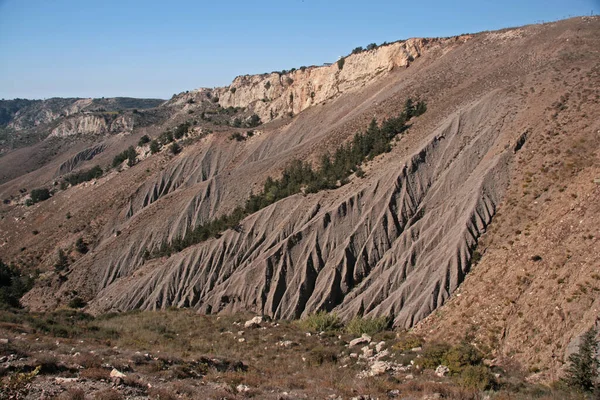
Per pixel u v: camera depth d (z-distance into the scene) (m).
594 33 77.25
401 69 110.75
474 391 25.06
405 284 45.94
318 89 135.50
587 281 31.72
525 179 48.00
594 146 45.56
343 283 52.09
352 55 127.50
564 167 45.66
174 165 102.50
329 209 58.88
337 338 42.38
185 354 32.31
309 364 33.97
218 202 83.81
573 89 56.38
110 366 25.16
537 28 90.19
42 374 21.92
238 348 39.38
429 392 24.75
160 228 80.69
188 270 65.00
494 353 32.88
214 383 24.86
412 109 75.12
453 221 49.00
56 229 95.88
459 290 41.75
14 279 81.44
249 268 57.94
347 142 79.25
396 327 42.53
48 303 72.44
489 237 44.84
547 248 37.50
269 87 162.12
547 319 31.95
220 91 196.88
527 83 63.84
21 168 183.25
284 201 66.25
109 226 91.31
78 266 78.06
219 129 114.88
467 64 88.19
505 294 36.84
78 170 154.00
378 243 53.47
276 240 61.09
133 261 77.44
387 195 56.12
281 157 88.94
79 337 38.12
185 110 192.00
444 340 36.53
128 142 167.75
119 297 66.81
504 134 55.91
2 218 120.56
